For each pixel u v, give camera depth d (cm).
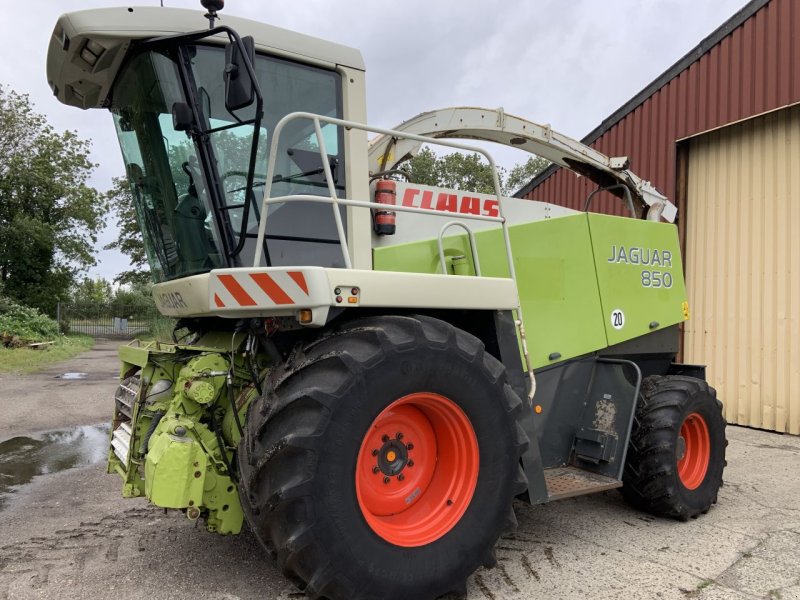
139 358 339
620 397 390
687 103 830
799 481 505
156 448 268
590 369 414
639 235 461
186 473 265
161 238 353
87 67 325
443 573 265
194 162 300
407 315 291
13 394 952
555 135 514
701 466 421
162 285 343
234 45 257
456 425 281
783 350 729
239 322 310
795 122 722
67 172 2816
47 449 607
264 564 318
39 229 2605
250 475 252
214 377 297
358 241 324
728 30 768
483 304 303
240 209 296
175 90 294
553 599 284
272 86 310
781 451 623
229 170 296
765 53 725
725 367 795
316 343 263
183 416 290
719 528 389
